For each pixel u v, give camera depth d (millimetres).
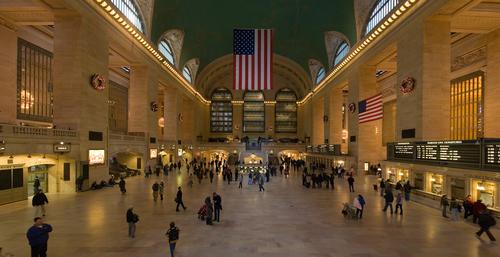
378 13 28266
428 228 11555
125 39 26516
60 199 16922
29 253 8711
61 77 20078
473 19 20953
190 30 39875
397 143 21500
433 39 20391
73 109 19984
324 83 45125
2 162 15172
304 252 8961
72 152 19266
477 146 13883
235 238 10250
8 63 21734
